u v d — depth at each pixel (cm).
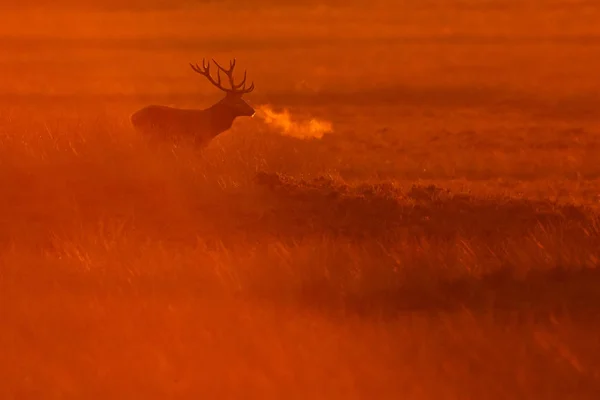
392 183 6831
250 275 4691
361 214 6041
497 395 3419
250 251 5166
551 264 5003
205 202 6162
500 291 4681
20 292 4475
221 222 5894
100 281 4628
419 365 3634
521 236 5600
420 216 6044
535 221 6022
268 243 5391
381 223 5909
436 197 6400
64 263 4969
